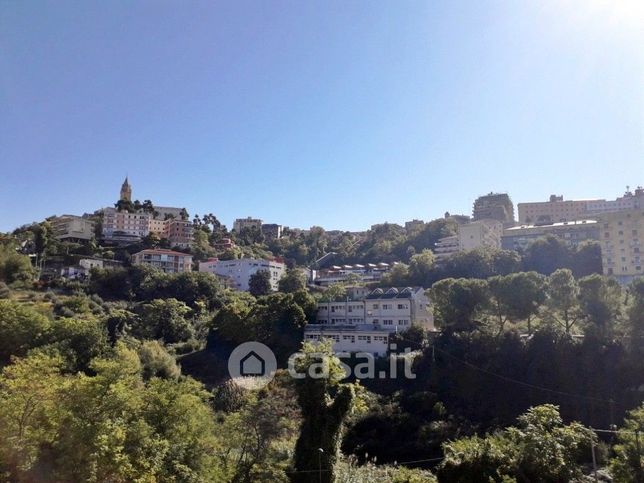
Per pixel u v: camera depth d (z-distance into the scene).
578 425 21.25
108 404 20.53
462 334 52.16
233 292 99.38
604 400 41.31
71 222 127.94
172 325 71.56
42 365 20.31
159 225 149.88
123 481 19.62
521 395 44.28
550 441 19.38
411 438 40.91
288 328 65.62
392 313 67.38
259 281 104.75
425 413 44.50
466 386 46.84
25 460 17.44
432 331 59.38
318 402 25.69
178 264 116.44
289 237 183.12
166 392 25.28
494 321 55.84
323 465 24.45
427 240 131.75
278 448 27.91
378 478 27.50
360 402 27.53
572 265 84.38
